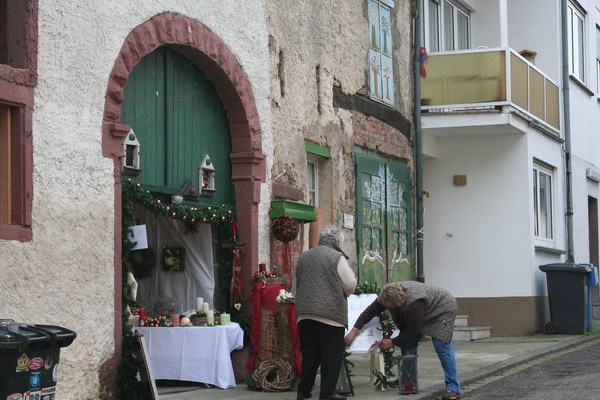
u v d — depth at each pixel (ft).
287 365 32.60
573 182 66.13
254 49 37.17
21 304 25.53
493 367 38.32
